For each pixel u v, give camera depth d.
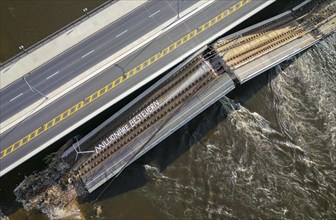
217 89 67.00
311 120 70.56
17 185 64.88
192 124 69.19
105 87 66.25
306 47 73.69
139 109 66.06
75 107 65.12
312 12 76.81
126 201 64.62
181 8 71.31
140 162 66.69
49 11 75.06
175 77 67.56
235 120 69.62
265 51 71.75
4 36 73.06
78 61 67.81
